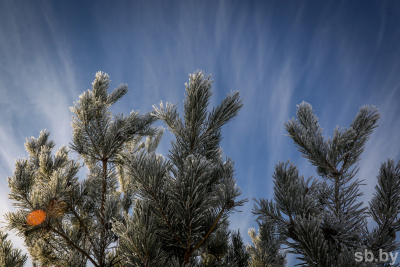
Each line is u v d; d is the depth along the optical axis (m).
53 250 4.11
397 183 2.16
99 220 3.92
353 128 2.58
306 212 2.26
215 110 2.98
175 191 2.31
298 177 2.56
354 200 2.42
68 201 3.69
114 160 4.23
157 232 2.57
